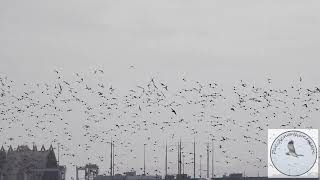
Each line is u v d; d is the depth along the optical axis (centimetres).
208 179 19162
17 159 18875
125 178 18788
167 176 19150
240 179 18988
